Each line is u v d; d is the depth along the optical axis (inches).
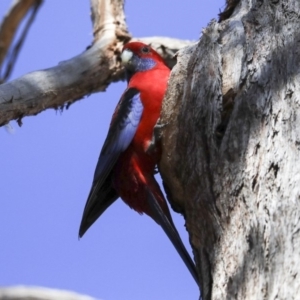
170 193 362.0
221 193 309.1
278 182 280.5
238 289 278.2
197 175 325.7
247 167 299.1
